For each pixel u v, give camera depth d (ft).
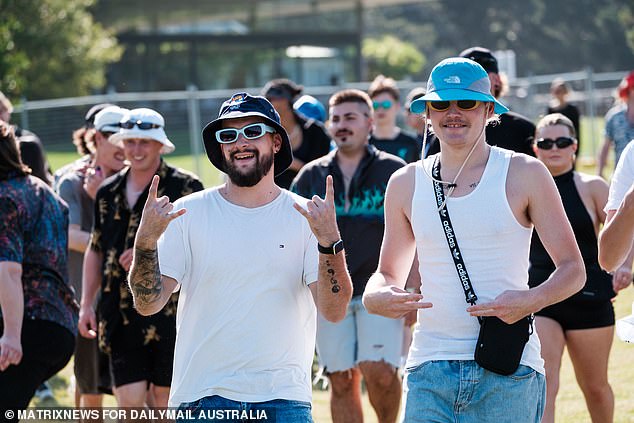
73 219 44.37
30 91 180.75
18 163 32.89
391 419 40.47
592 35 456.45
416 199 25.89
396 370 39.99
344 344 40.04
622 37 449.89
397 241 26.73
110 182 38.73
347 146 41.16
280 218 26.14
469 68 25.67
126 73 252.42
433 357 25.62
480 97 25.31
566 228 25.41
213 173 136.26
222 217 26.04
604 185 37.14
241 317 25.70
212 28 272.72
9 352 31.40
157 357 37.17
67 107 124.88
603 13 453.58
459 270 25.26
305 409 26.02
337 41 268.21
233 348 25.70
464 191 25.49
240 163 25.82
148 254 24.94
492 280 25.18
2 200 32.04
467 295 25.20
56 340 33.14
